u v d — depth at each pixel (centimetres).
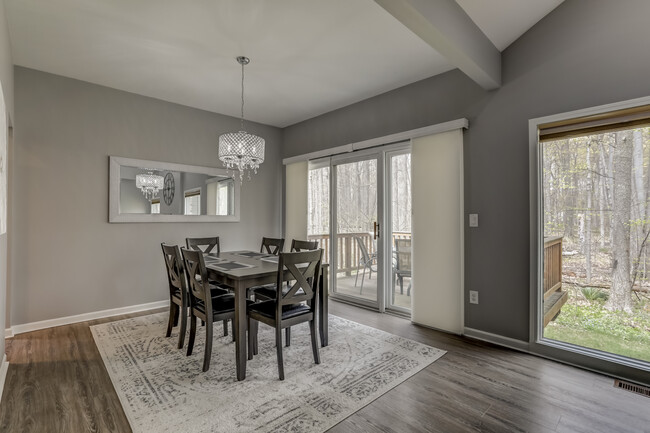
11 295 315
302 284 248
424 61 314
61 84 344
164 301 412
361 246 421
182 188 427
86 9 235
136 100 392
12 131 311
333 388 219
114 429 178
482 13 251
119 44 284
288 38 275
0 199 192
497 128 297
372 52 297
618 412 193
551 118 265
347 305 423
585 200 263
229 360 261
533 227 276
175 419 186
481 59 265
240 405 200
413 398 208
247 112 461
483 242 306
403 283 388
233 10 238
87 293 359
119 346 287
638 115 230
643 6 226
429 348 285
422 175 346
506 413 193
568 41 257
